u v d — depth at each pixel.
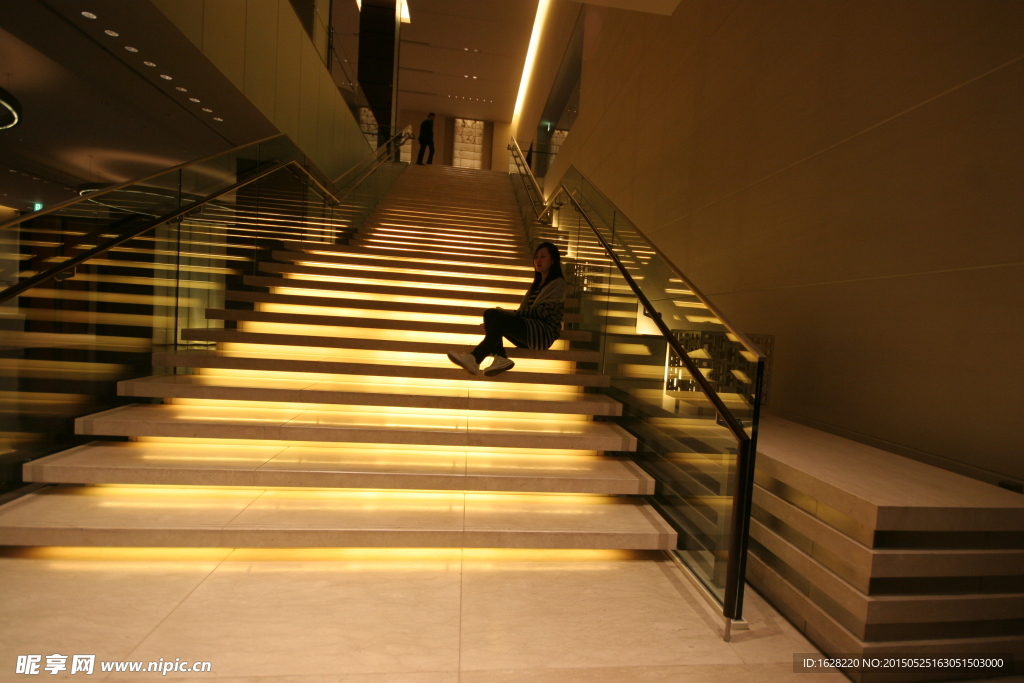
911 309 2.80
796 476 2.31
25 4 4.39
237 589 2.19
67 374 2.99
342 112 10.63
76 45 5.07
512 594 2.28
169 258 3.92
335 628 1.98
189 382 3.52
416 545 2.51
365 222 8.03
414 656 1.85
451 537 2.53
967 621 1.94
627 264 3.79
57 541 2.35
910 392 2.79
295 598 2.15
